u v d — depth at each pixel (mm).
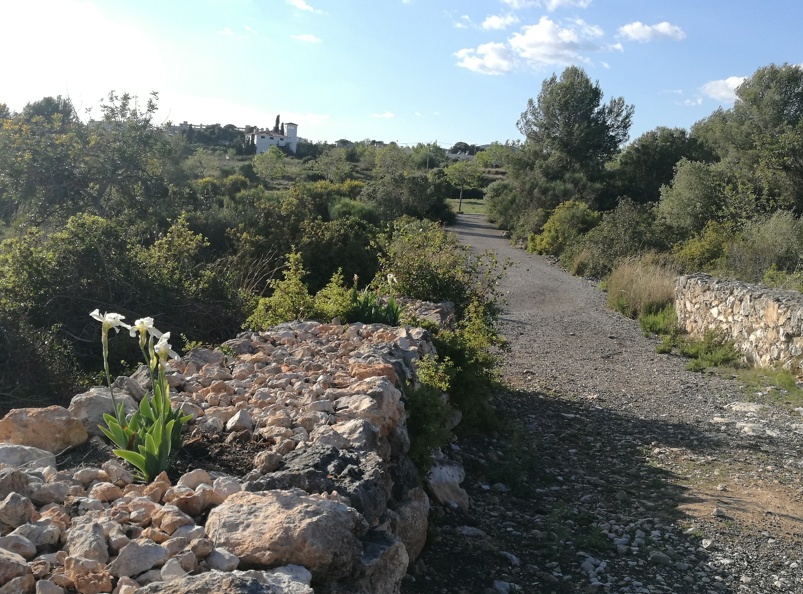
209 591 1991
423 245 11117
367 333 6652
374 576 2719
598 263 24078
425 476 4691
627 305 17094
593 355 12531
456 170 67375
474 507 5090
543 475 6012
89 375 7863
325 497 2852
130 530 2598
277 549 2406
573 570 4211
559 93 49188
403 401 4781
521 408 8438
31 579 2180
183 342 8977
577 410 8594
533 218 34812
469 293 10656
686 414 8656
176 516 2627
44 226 17172
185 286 9742
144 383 4625
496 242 36062
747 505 5461
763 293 11930
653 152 48594
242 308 10070
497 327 14539
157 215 18016
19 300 8625
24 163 17562
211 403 4387
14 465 3240
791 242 19156
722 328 13234
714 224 23344
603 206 44781
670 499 5547
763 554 4582
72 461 3564
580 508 5305
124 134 19438
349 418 3998
